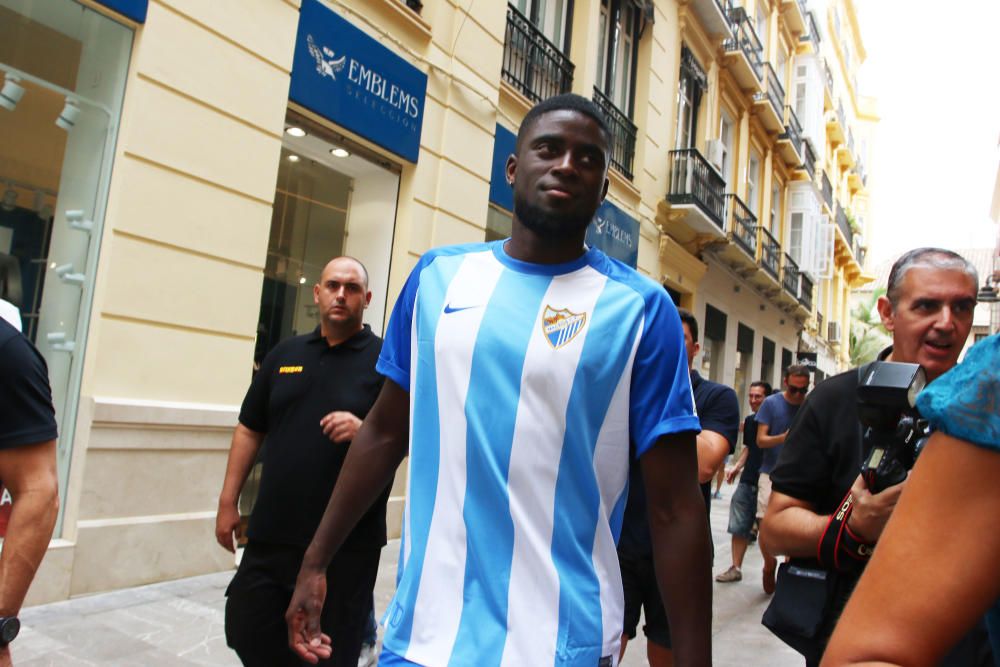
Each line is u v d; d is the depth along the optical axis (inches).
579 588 52.1
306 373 105.0
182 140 188.9
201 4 192.5
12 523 62.1
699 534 56.1
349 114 239.5
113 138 178.7
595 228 389.7
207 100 194.7
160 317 184.7
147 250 181.6
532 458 53.0
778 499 78.4
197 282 193.3
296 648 70.0
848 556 68.2
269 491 99.6
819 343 1056.2
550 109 60.5
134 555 175.8
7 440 63.0
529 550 51.9
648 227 462.9
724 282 622.8
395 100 258.5
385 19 256.4
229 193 201.3
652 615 114.9
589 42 391.9
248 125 206.2
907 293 76.5
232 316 202.7
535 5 365.7
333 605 96.5
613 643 53.5
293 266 239.0
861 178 1359.5
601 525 54.6
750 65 606.2
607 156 60.9
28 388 64.1
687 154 490.9
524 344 55.0
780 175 803.4
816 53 882.8
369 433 67.7
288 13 217.3
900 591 30.7
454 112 287.4
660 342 56.7
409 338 64.9
